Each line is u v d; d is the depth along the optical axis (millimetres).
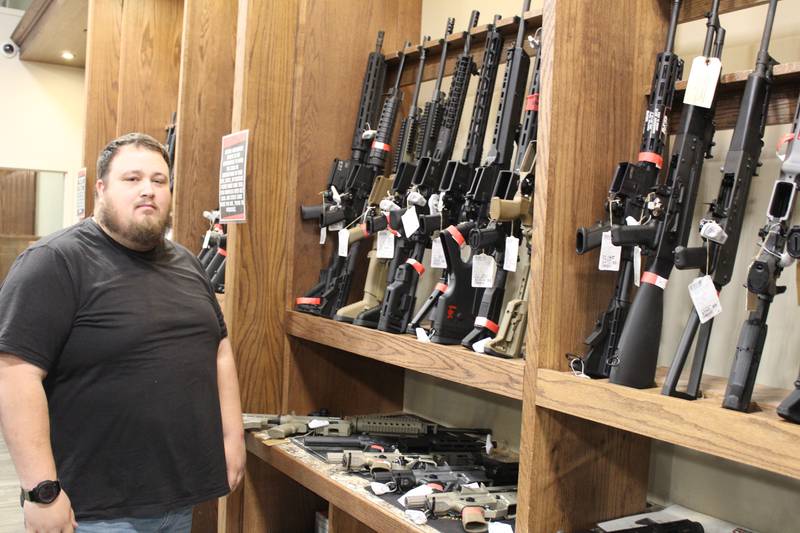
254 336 2533
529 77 2180
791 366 1633
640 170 1518
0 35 5926
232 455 2021
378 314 2268
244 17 2498
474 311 1993
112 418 1659
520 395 1551
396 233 2254
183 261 1915
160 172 1757
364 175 2500
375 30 2703
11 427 1541
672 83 1544
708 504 1778
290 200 2578
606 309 1639
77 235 1716
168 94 4156
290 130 2588
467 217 2002
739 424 1158
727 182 1371
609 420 1355
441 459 2102
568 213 1548
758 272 1219
